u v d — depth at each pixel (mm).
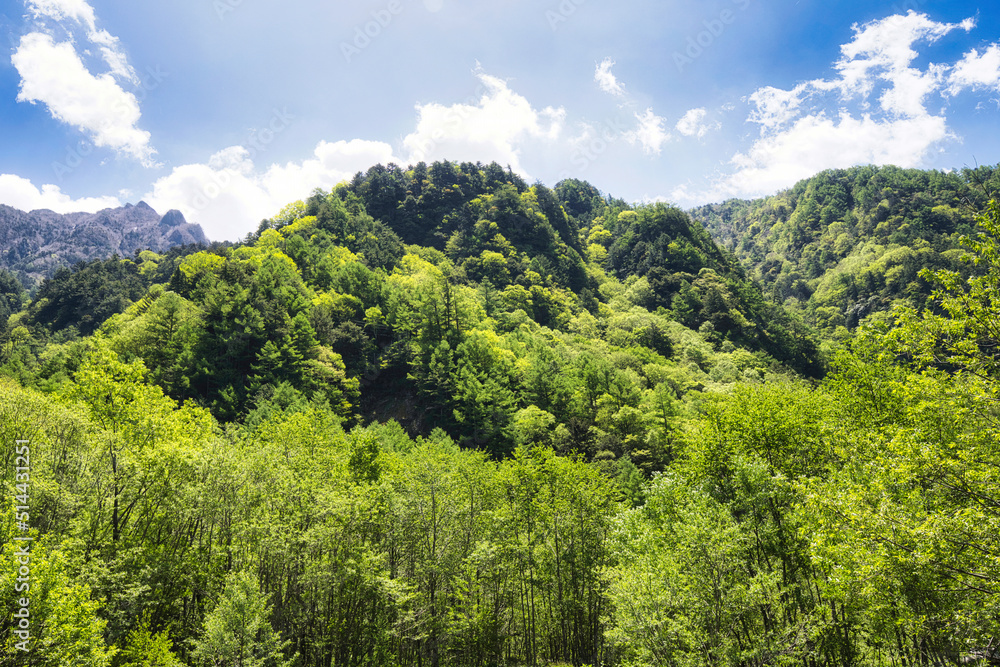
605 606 32656
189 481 29422
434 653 31891
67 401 34656
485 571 34406
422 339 87375
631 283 161375
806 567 21562
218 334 74062
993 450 14156
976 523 12133
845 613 19453
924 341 15062
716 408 29344
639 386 74000
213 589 26703
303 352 76375
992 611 12219
